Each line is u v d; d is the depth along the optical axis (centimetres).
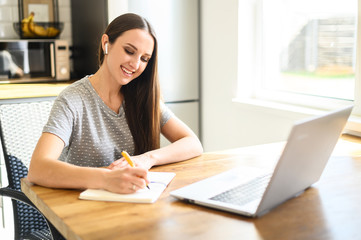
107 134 171
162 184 134
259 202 111
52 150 146
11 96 272
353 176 143
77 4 342
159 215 112
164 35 314
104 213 114
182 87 326
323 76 255
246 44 291
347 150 175
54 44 320
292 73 275
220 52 307
